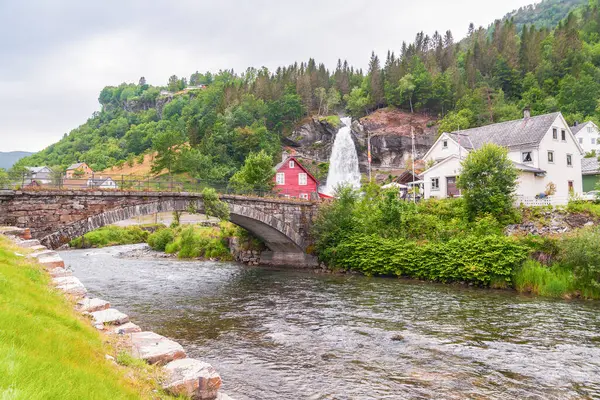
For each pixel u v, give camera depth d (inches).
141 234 2819.9
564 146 1920.5
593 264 957.2
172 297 982.4
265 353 571.8
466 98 4217.5
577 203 1298.0
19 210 892.0
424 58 6018.7
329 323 738.2
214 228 2251.5
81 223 977.5
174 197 1189.7
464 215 1392.7
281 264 1668.3
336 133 4525.1
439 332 679.1
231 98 5625.0
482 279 1102.4
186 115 7057.1
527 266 1059.3
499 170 1366.9
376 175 3737.7
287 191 2407.7
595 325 720.3
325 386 459.2
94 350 264.2
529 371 508.4
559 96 3996.1
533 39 4918.8
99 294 1013.2
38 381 174.9
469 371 508.1
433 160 2269.9
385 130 4192.9
